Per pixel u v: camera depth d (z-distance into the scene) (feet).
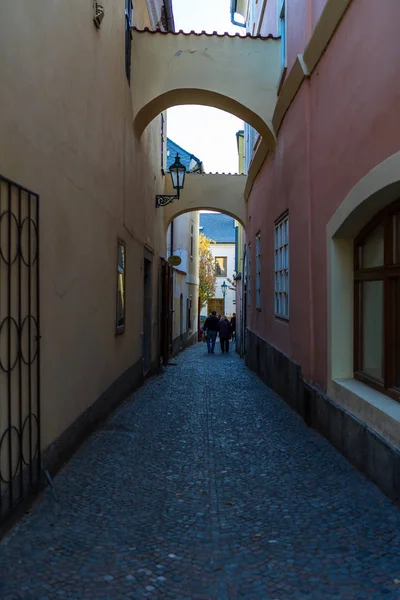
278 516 12.39
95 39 18.85
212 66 29.58
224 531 11.59
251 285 44.55
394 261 14.99
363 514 12.29
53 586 9.20
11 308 11.09
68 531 11.35
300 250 23.22
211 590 9.20
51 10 13.64
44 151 13.24
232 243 165.78
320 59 19.70
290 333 25.71
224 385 33.96
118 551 10.55
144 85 29.01
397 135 12.66
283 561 10.21
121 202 24.82
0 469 10.58
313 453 17.38
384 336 15.44
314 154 20.80
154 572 9.77
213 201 51.01
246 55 29.86
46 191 13.44
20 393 11.43
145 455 17.30
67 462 15.74
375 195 14.05
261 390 31.65
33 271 12.50
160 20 42.14
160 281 45.09
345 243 18.33
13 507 11.16
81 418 17.43
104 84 20.51
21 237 11.64
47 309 13.65
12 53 10.98
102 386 20.92
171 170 40.63
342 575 9.67
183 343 72.23
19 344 11.34
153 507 12.95
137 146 30.32
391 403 14.47
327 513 12.46
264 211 35.55
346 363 18.49
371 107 14.34
